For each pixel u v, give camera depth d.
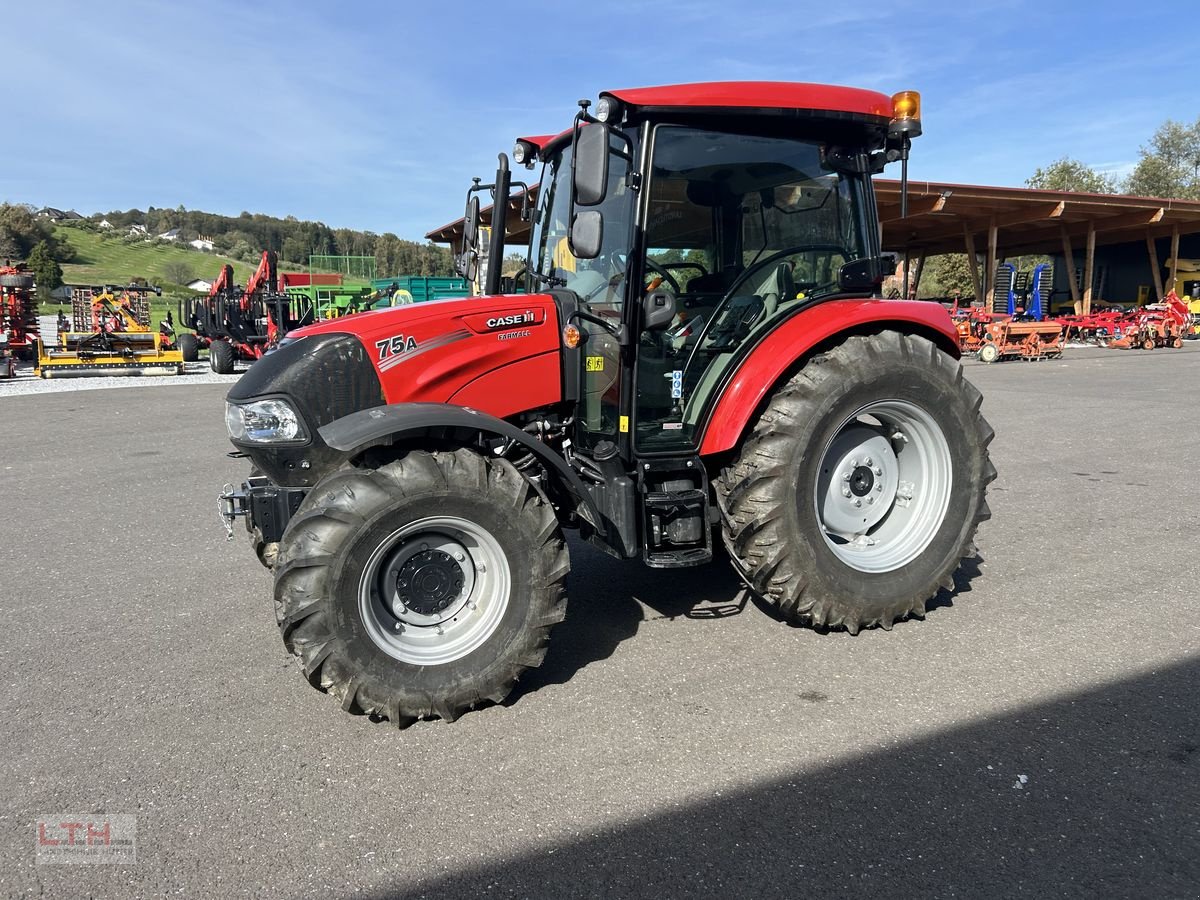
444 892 2.16
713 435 3.63
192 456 8.56
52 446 9.16
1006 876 2.18
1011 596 4.21
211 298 20.19
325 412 3.28
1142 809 2.45
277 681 3.43
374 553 2.92
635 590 4.40
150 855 2.33
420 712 2.99
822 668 3.43
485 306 3.48
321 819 2.48
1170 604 4.05
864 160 4.00
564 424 3.71
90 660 3.65
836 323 3.70
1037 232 27.88
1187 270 29.78
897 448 4.05
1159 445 8.29
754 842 2.33
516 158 4.33
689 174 3.61
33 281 20.73
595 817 2.46
